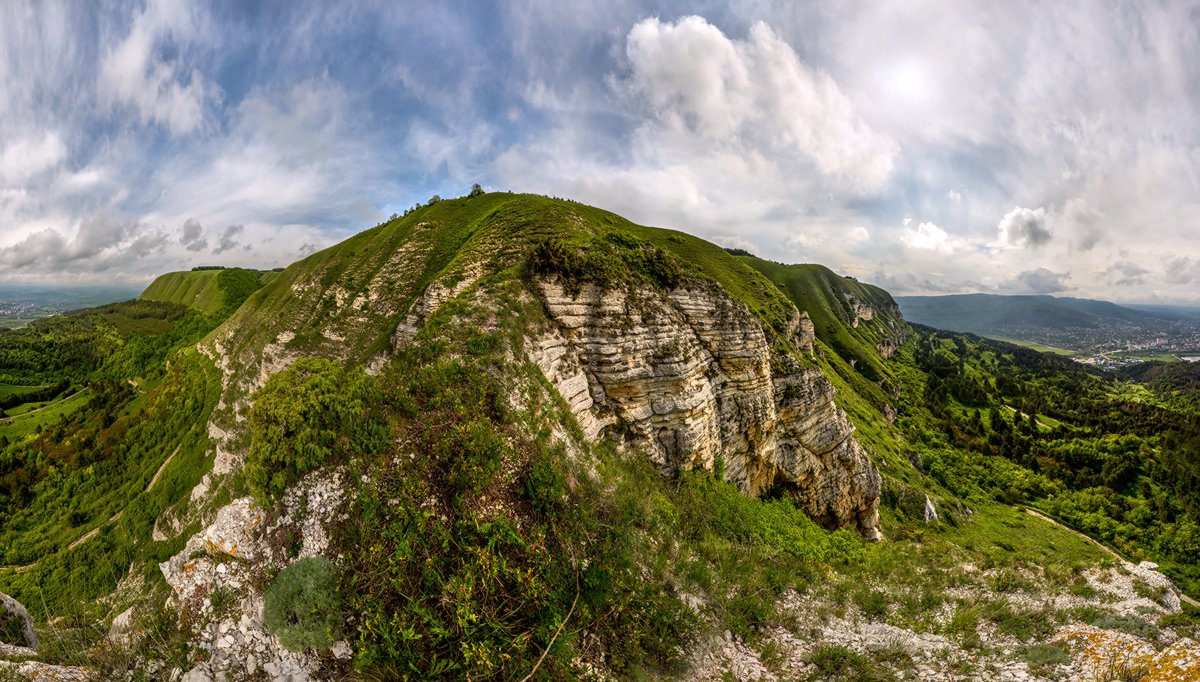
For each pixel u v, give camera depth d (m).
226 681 8.31
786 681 11.66
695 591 14.19
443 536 10.24
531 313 23.16
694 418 27.34
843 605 17.16
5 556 59.88
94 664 8.76
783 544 24.36
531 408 17.83
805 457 37.69
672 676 10.83
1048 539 59.31
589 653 10.27
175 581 9.71
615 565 12.59
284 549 9.84
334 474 10.84
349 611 8.98
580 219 47.06
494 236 40.12
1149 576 21.98
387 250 71.06
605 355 25.00
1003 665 11.88
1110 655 11.20
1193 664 8.65
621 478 19.84
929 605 17.64
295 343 65.75
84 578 52.88
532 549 11.23
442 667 8.44
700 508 23.08
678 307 30.58
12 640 11.95
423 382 15.12
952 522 56.22
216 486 52.69
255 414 11.51
